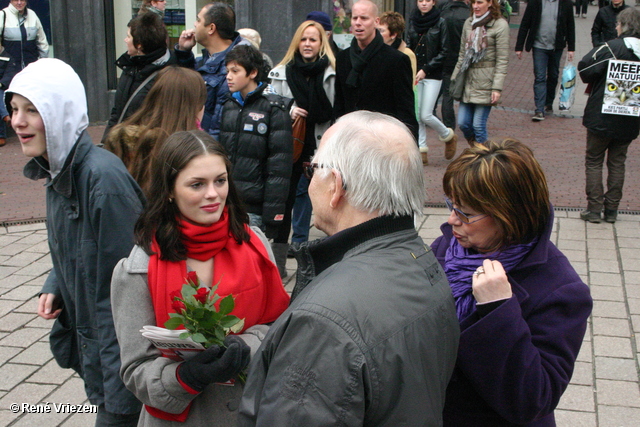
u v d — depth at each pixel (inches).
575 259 214.8
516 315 68.1
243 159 175.9
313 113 205.6
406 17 467.8
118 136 114.7
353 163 63.6
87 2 426.9
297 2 415.5
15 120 92.8
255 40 249.8
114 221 93.2
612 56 230.8
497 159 71.4
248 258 87.4
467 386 73.2
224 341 76.5
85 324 97.7
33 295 194.5
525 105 478.9
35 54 389.7
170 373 77.7
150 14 179.3
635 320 174.6
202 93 120.5
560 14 419.5
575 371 152.0
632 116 232.4
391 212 64.2
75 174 95.2
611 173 246.1
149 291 82.4
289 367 57.4
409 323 59.3
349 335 56.4
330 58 205.8
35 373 154.7
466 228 74.4
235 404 83.7
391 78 195.6
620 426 132.7
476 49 309.7
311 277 67.0
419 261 64.7
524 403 68.7
